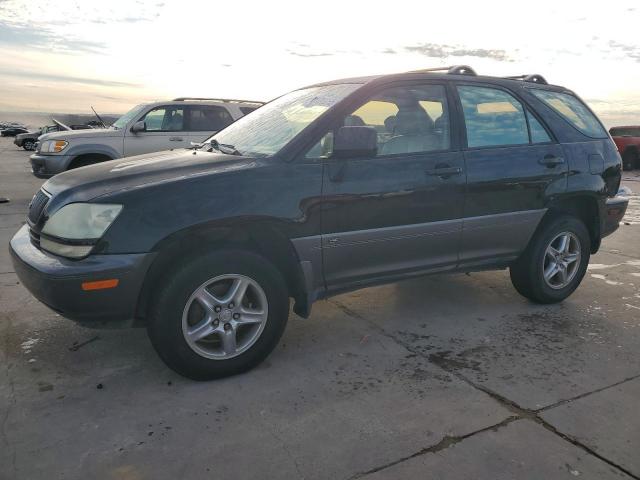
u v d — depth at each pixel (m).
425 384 3.15
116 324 2.98
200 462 2.41
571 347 3.70
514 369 3.36
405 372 3.30
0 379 3.14
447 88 3.91
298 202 3.20
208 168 3.19
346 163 3.38
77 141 9.15
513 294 4.85
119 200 2.88
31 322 3.99
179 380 3.17
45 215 3.10
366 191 3.41
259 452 2.49
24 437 2.58
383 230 3.51
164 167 3.25
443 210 3.72
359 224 3.42
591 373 3.31
